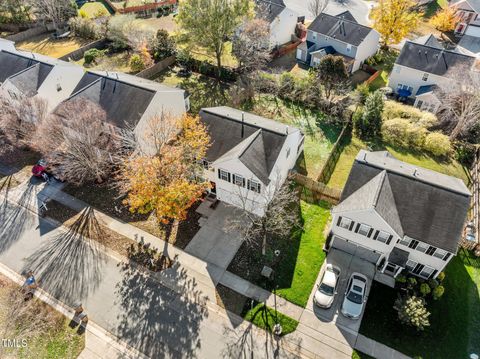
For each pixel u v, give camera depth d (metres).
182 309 25.31
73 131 32.09
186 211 31.11
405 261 25.69
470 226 30.92
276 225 30.00
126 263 28.28
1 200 33.72
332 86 44.66
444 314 25.00
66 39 62.81
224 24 47.62
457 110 42.62
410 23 58.47
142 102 35.34
